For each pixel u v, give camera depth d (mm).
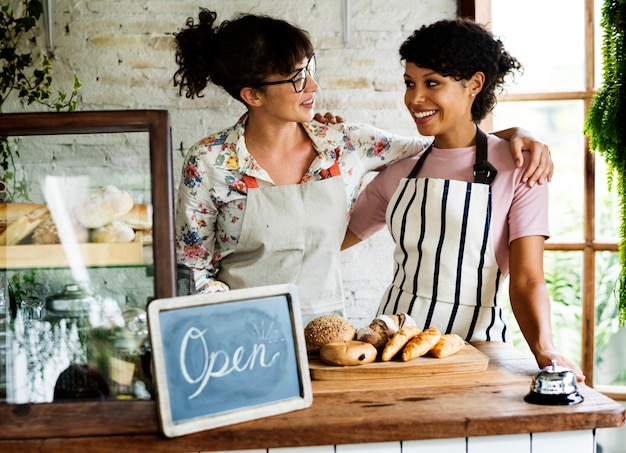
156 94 2803
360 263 2896
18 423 1530
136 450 1490
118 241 1614
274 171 2266
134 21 2773
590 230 3070
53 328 1611
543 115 3096
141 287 1612
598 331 3100
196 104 2812
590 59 3062
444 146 2225
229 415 1520
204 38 2166
